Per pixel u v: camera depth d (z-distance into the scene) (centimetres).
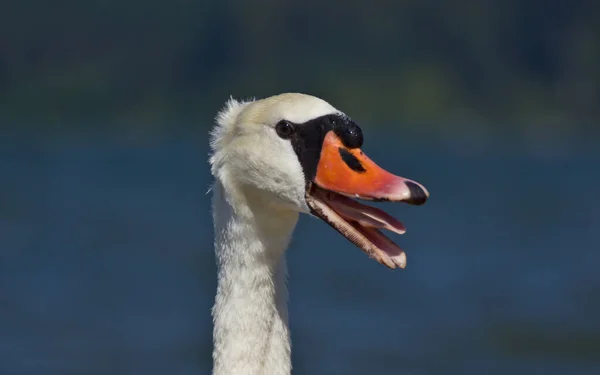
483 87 13925
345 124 802
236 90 13962
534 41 14388
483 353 2181
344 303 2617
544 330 2383
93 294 2706
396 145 9806
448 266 3173
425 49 14162
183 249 3466
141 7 14712
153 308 2548
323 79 13875
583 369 2088
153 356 2120
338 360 2116
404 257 766
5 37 14312
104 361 2072
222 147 830
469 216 4534
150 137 11188
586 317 2491
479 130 12362
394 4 14362
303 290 2789
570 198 5472
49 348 2169
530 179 6750
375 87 13525
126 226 4038
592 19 14638
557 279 2991
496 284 2900
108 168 6975
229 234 832
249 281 830
